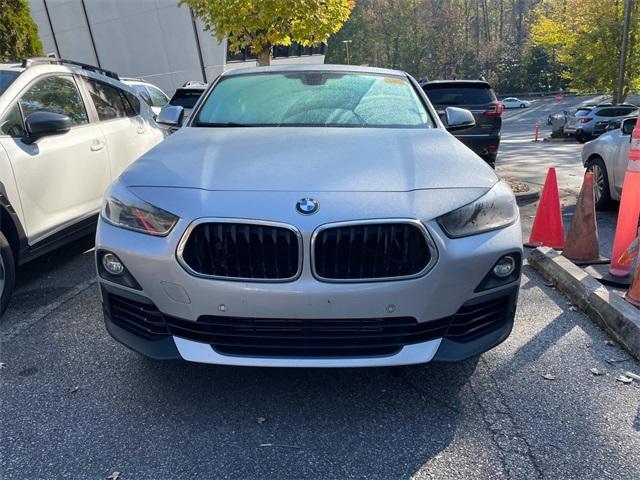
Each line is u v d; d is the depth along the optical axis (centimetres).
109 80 582
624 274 452
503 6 10706
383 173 286
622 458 245
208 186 274
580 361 330
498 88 9162
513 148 2170
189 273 255
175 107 457
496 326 281
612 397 292
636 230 447
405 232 256
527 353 340
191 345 265
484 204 275
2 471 237
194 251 258
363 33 9388
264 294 251
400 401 288
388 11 9400
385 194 267
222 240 256
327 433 263
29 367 325
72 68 520
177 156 314
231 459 245
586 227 504
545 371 319
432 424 270
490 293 271
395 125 383
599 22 3375
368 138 340
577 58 3619
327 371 316
